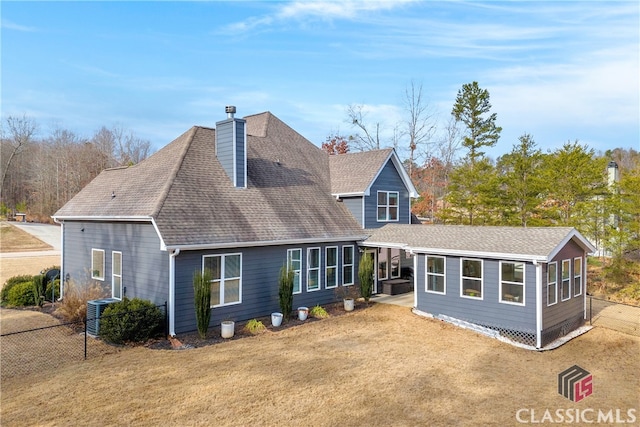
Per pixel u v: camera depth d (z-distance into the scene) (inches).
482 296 580.1
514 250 549.6
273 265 630.5
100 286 629.9
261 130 901.2
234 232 575.5
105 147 2947.8
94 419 301.1
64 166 2618.1
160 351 460.1
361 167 856.3
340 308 689.0
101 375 386.9
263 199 683.4
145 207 553.6
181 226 529.7
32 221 2390.5
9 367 410.6
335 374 395.5
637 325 647.8
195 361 427.2
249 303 597.6
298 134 987.3
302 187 790.5
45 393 346.3
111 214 597.9
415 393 357.1
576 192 982.4
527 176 1038.4
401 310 677.3
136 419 301.6
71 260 711.7
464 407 334.3
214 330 544.1
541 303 527.8
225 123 675.4
